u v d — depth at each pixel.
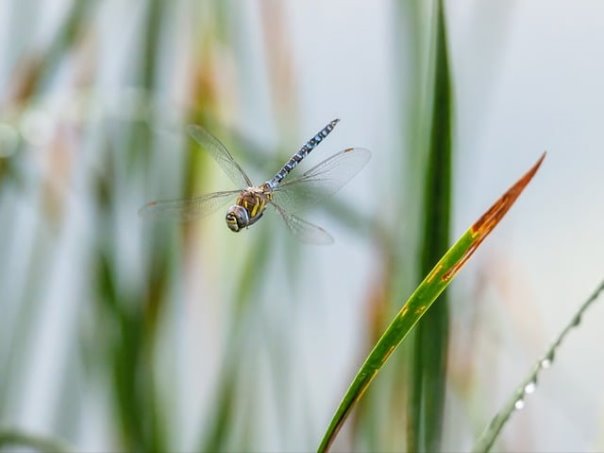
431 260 0.66
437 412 0.66
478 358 0.81
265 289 0.83
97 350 0.82
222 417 0.81
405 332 0.61
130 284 0.82
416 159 0.76
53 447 0.77
